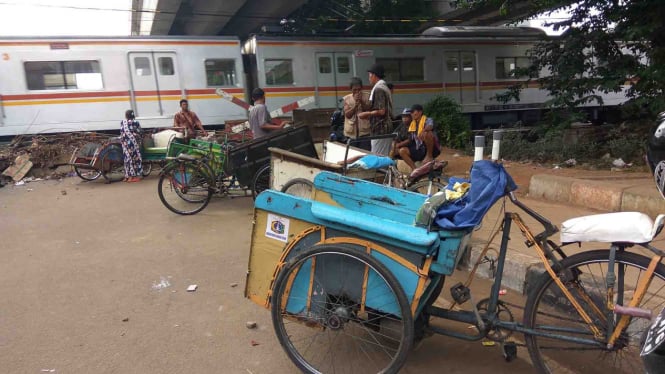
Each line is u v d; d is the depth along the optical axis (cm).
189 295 391
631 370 252
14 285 417
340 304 263
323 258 260
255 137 720
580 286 240
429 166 528
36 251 514
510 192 255
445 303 362
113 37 1234
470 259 423
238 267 453
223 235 557
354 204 334
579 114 966
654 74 799
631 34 791
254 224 281
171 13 1734
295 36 1423
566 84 970
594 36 912
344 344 304
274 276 275
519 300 362
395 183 539
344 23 2050
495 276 271
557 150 913
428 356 293
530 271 368
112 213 687
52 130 1198
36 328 336
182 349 306
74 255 498
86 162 985
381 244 251
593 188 551
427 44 1566
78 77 1215
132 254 497
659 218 218
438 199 255
